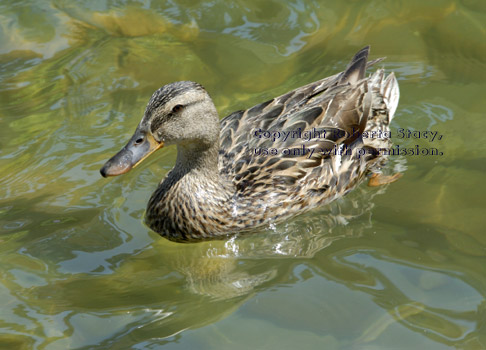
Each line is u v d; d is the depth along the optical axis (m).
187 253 8.28
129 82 10.74
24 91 10.62
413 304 7.24
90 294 7.46
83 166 9.37
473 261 7.82
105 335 6.88
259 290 7.50
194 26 11.82
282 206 8.63
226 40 11.53
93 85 10.70
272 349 6.70
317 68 10.91
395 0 12.23
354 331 6.91
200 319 7.09
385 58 11.00
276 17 12.00
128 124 10.00
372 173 9.42
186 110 7.93
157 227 8.55
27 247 8.12
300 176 8.73
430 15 11.88
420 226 8.41
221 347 6.73
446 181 9.10
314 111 9.03
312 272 7.76
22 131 9.93
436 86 10.59
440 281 7.54
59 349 6.70
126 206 8.86
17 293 7.45
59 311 7.20
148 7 12.21
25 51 11.34
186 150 8.33
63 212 8.68
